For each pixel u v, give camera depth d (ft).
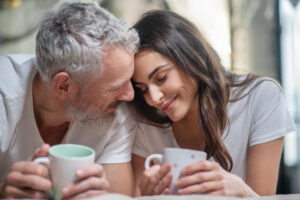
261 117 4.15
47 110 3.89
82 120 3.90
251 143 4.17
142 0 11.47
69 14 3.47
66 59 3.40
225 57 11.31
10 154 3.91
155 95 3.60
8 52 11.23
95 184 2.53
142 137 4.46
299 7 11.09
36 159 2.67
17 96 3.79
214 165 2.68
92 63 3.36
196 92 4.01
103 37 3.36
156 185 2.74
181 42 3.72
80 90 3.55
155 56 3.59
